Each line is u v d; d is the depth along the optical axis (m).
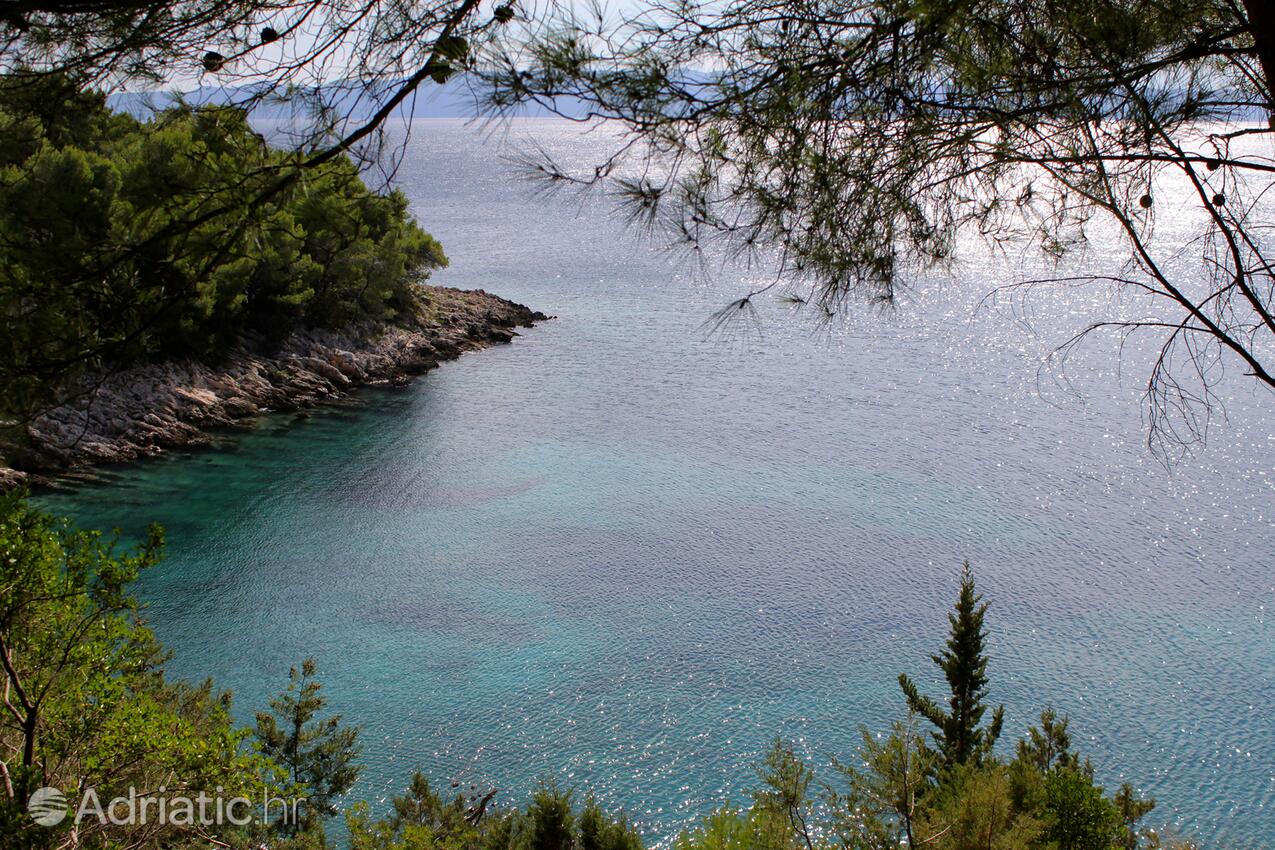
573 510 46.81
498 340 79.69
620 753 29.05
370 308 71.00
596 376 69.94
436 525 44.84
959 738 16.81
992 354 74.38
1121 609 37.16
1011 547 42.56
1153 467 50.72
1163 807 26.91
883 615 37.12
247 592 37.94
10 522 9.02
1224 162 4.58
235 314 60.19
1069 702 31.59
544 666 33.53
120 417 50.34
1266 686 32.16
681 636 35.56
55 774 9.70
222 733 10.88
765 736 29.88
